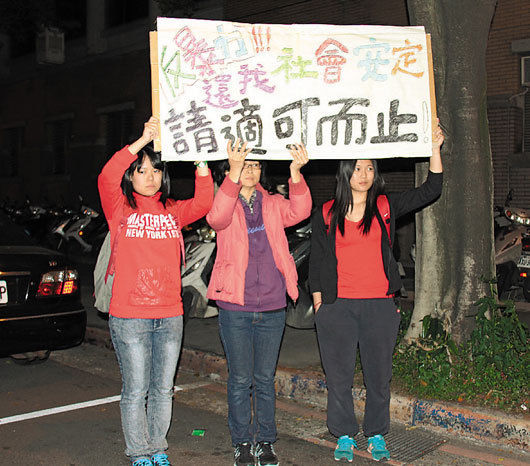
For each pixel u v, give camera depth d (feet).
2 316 16.83
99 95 58.08
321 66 12.67
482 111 16.99
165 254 11.71
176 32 12.15
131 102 54.85
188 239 23.36
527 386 14.62
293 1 42.39
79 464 12.69
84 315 18.85
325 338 12.64
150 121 11.83
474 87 16.75
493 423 13.53
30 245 19.03
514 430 13.29
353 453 13.14
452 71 16.78
